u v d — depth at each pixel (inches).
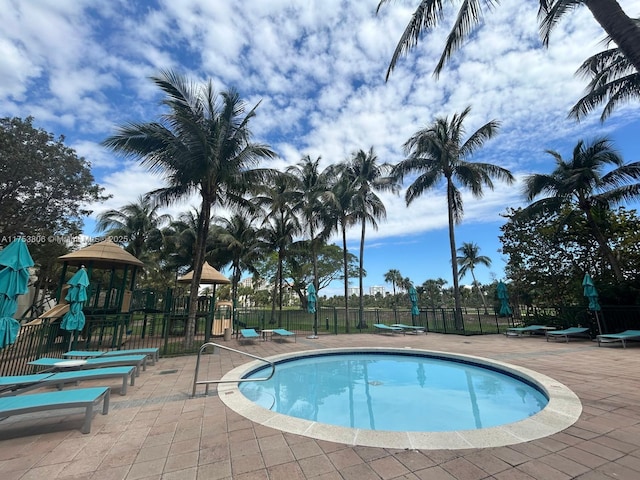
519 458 122.5
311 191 848.9
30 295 960.9
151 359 355.3
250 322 862.5
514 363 316.5
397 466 118.1
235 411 184.1
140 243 1054.4
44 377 196.7
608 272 599.8
